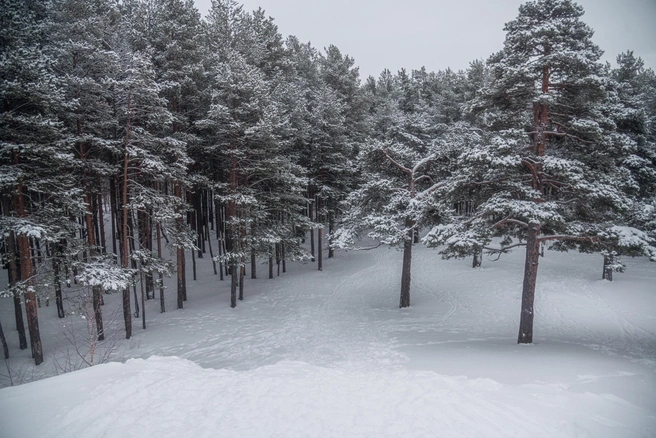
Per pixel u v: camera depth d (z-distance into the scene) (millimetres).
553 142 13266
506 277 23281
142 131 16312
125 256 16312
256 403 5863
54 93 12578
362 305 20594
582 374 7777
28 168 13242
